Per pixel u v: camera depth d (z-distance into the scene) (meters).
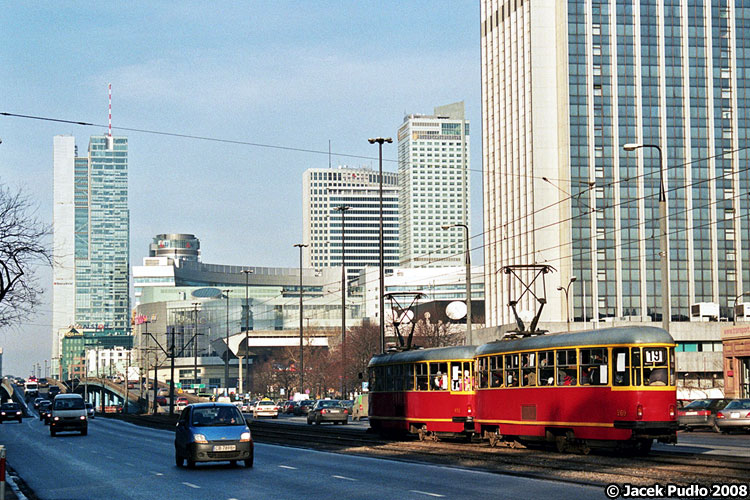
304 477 26.03
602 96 132.50
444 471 26.88
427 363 42.81
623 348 31.00
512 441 36.69
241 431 29.73
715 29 133.75
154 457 36.22
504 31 147.50
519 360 35.84
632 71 132.75
